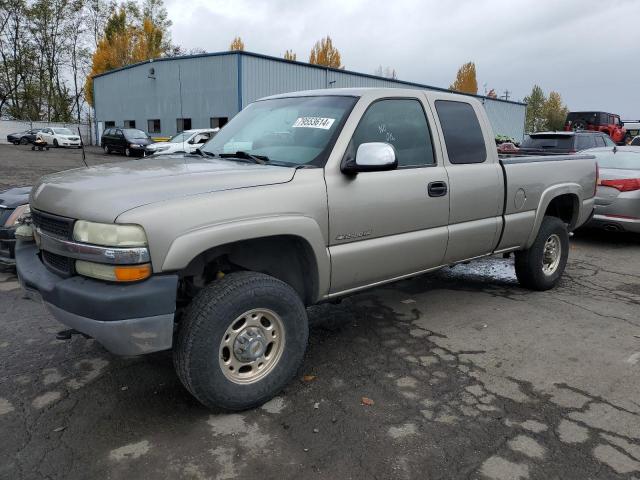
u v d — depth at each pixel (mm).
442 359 3857
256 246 3369
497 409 3162
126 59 51969
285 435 2869
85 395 3277
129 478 2512
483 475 2553
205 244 2750
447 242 4180
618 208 7812
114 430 2902
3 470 2549
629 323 4652
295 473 2557
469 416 3078
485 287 5711
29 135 38688
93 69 52875
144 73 33969
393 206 3703
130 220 2582
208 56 29203
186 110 31281
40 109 57750
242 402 3029
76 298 2674
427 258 4082
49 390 3332
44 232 3039
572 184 5496
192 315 2842
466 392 3365
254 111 4340
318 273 3348
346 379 3533
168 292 2686
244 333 3033
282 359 3193
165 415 3059
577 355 3953
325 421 3012
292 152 3566
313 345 4098
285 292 3121
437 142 4113
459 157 4293
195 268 3100
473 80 63125
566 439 2857
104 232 2615
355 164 3338
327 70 31562
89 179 3064
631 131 29922
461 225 4305
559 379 3562
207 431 2898
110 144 29328
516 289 5652
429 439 2842
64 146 34562
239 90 27984
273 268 3461
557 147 12930
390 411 3127
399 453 2717
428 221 3996
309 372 3633
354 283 3645
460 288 5656
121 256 2588
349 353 3949
